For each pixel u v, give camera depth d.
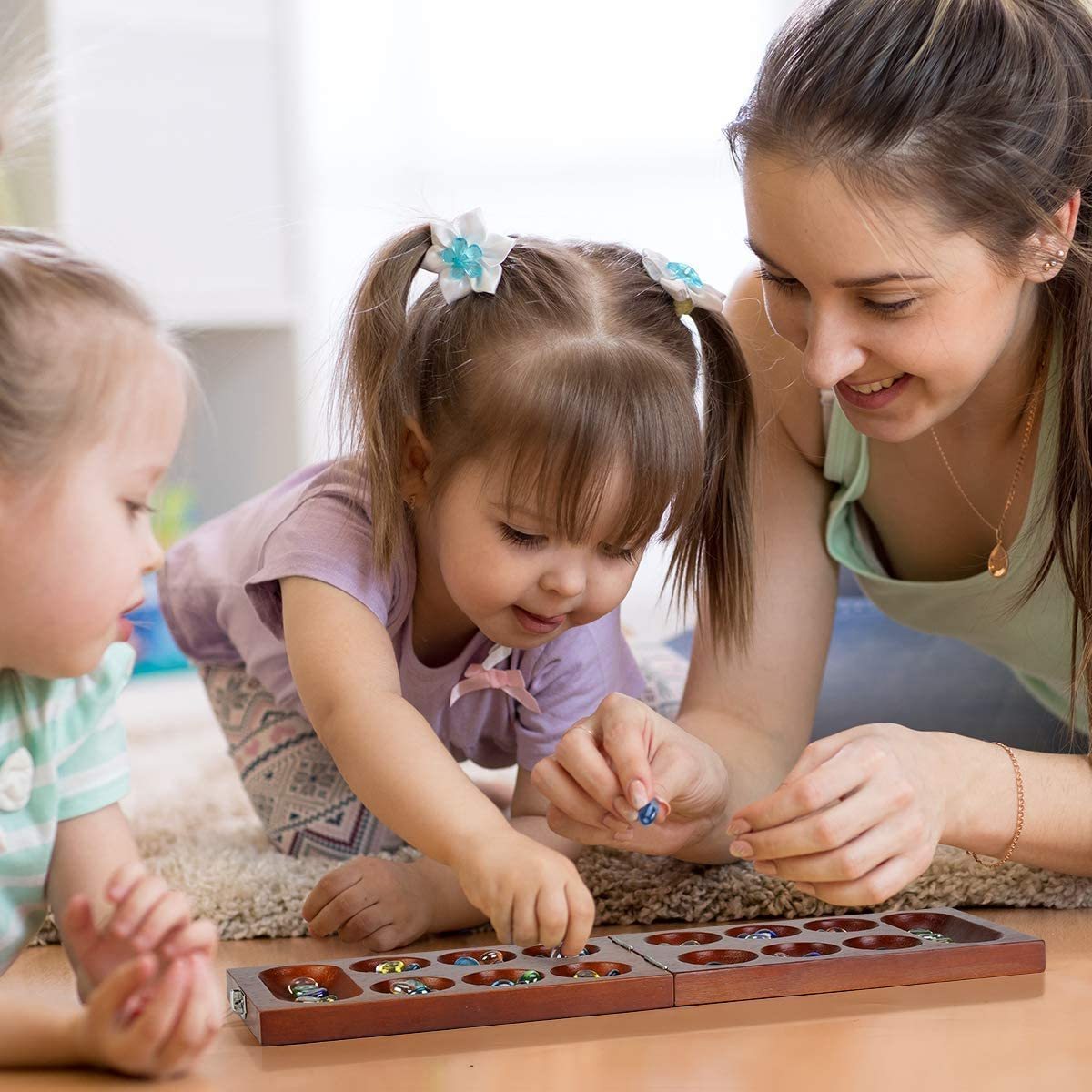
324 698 1.17
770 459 1.50
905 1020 0.93
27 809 0.93
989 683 1.92
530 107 3.76
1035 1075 0.83
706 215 3.73
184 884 1.30
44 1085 0.81
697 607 1.48
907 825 1.07
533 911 0.95
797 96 1.11
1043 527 1.38
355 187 3.77
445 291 1.22
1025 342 1.31
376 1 3.73
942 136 1.09
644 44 3.72
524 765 1.42
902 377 1.17
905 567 1.55
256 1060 0.85
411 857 1.42
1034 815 1.21
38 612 0.85
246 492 3.40
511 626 1.22
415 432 1.23
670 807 1.21
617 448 1.15
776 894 1.28
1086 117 1.17
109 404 0.85
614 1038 0.89
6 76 1.15
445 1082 0.82
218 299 3.27
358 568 1.24
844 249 1.09
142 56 3.18
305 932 1.24
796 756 1.45
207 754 2.33
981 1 1.14
